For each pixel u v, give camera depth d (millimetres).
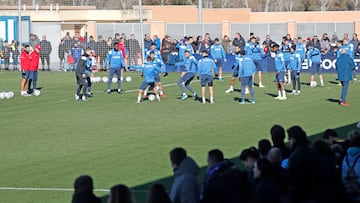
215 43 41938
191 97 33844
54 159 19547
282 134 13578
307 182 11367
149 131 23891
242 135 22828
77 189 10359
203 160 18953
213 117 27016
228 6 114875
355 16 76875
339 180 12273
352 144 12609
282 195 11250
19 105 31734
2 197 15586
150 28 62312
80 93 35688
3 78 45531
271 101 31875
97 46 50094
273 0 115750
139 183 16594
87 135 23297
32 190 16188
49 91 37406
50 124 25812
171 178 17016
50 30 63562
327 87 37750
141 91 32000
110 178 17125
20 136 23328
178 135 23000
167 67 48875
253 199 10281
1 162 19266
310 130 23547
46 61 56750
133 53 50781
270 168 11031
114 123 25812
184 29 63562
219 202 10133
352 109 28781
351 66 29797
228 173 10375
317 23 64688
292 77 34469
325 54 46219
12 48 52312
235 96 34031
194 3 106562
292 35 64312
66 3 83188
